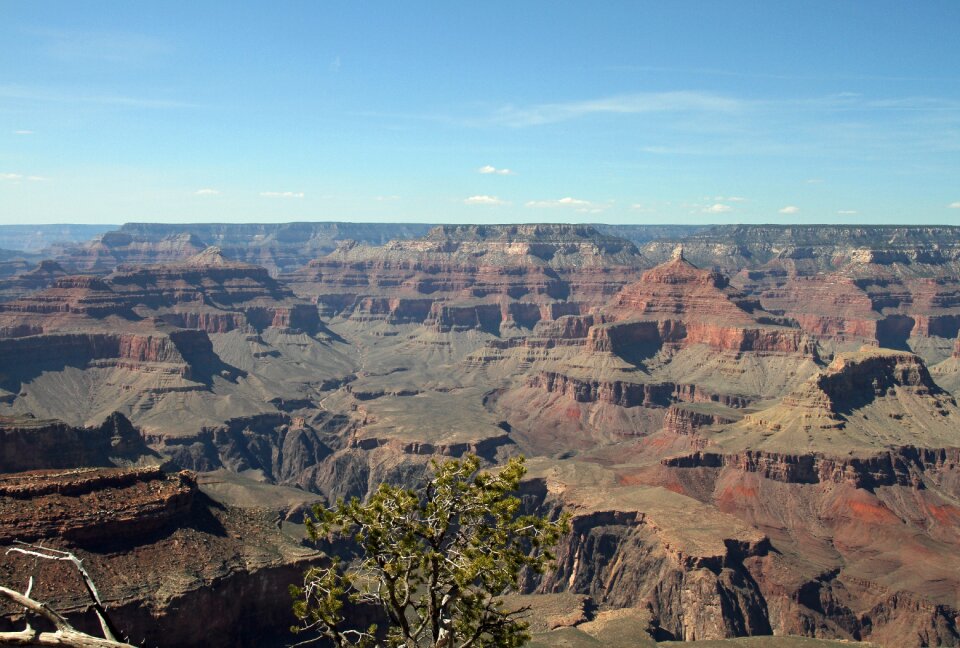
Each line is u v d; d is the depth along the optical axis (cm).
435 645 4616
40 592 9869
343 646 4753
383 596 4816
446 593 4800
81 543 10738
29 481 11100
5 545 10288
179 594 10569
